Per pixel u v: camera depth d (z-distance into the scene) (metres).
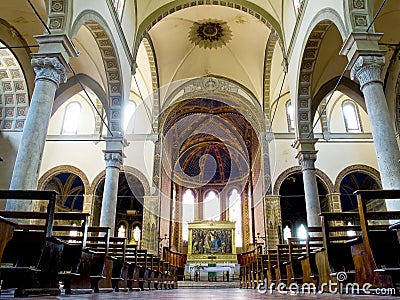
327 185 19.53
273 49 18.86
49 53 8.46
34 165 7.80
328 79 14.03
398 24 12.39
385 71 14.12
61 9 8.98
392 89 14.00
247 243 25.38
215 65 20.83
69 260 6.31
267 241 18.44
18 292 4.53
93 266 7.72
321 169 19.88
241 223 26.08
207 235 23.81
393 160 7.84
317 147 20.33
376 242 5.57
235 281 22.11
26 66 13.86
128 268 10.21
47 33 8.69
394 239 5.58
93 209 19.58
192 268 22.70
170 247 23.23
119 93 13.64
